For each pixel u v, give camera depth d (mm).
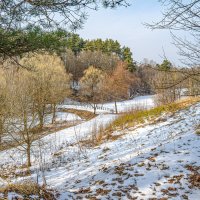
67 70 81688
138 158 12758
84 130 30266
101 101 64688
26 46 6723
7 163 20406
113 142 18594
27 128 19547
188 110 20281
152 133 17672
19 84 21375
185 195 8867
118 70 59281
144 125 20844
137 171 11219
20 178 15398
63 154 19281
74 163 16250
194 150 12227
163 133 16797
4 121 19500
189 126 16531
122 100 68312
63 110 49562
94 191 10312
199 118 17531
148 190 9578
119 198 9375
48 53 7203
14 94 19953
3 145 23094
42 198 8469
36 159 19969
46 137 26328
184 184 9547
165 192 9242
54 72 32375
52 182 13258
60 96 35250
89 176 12406
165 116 21312
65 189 11352
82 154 18078
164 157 12031
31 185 9078
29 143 19094
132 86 63906
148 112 23859
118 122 24500
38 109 22234
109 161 13984
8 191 8219
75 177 13008
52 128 31016
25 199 7867
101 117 41625
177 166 10945
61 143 24438
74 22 6250
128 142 17266
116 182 10680
